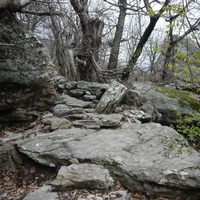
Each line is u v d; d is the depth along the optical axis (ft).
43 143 15.17
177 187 12.30
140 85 28.68
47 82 19.94
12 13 18.78
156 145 15.03
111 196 11.57
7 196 12.19
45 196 11.30
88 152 14.23
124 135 16.24
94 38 30.94
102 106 21.08
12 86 18.60
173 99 25.45
